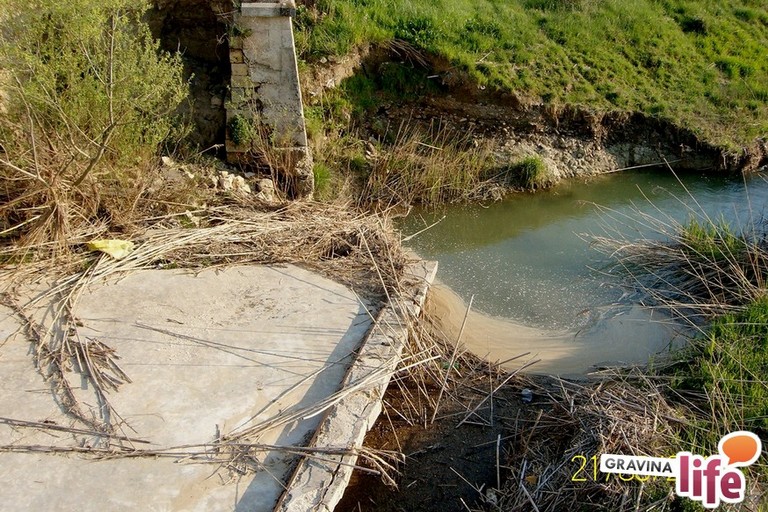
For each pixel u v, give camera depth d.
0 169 5.48
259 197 7.01
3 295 4.95
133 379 4.30
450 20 10.41
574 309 6.55
